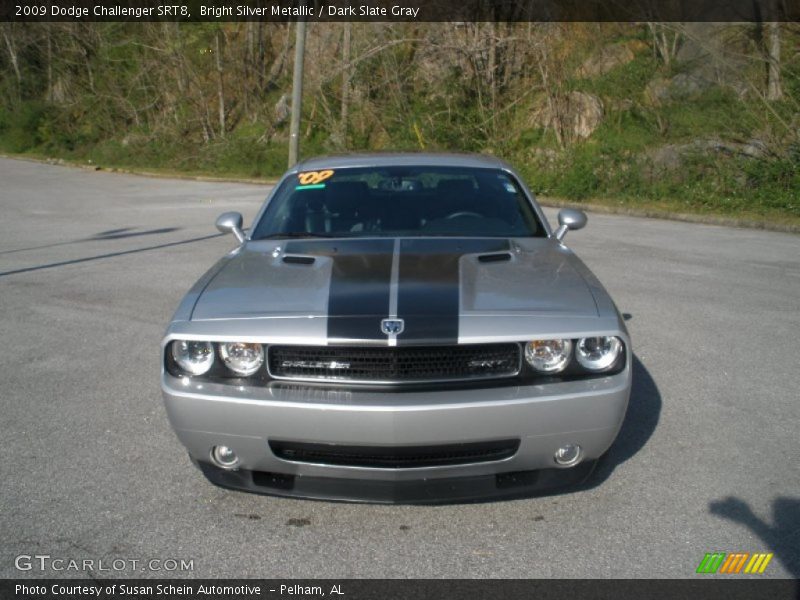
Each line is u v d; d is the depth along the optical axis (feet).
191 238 38.52
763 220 43.91
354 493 10.18
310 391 9.91
